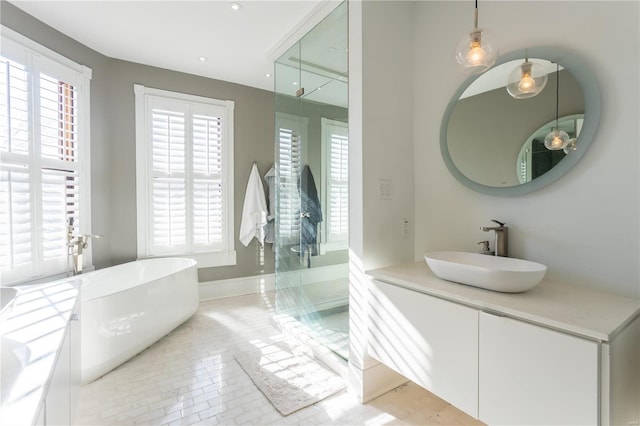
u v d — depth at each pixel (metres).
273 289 3.91
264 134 3.84
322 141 2.25
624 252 1.28
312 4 2.15
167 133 3.27
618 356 0.96
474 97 1.76
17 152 2.20
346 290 2.01
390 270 1.75
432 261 1.49
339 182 2.08
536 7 1.53
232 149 3.63
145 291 2.26
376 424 1.58
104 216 2.97
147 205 3.21
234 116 3.64
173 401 1.74
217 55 2.96
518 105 1.58
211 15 2.30
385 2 1.94
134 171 3.15
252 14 2.28
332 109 2.13
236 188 3.67
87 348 1.88
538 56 1.50
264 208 3.71
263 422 1.59
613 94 1.29
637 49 1.24
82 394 1.79
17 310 1.33
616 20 1.29
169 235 3.30
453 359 1.30
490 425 1.17
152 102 3.20
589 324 0.98
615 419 0.96
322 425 1.57
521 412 1.08
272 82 3.62
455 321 1.29
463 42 1.27
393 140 1.99
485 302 1.19
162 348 2.37
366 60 1.85
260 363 2.16
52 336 1.05
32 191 2.30
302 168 2.52
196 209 3.44
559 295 1.26
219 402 1.73
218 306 3.31
